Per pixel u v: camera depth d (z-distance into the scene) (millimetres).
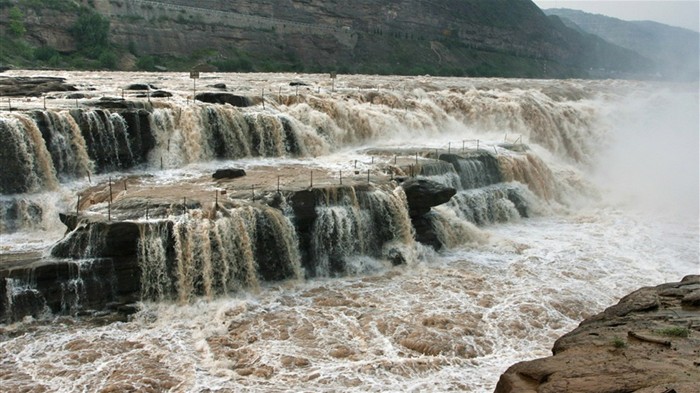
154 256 21375
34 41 89062
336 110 39062
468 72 142125
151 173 30141
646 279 25734
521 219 34750
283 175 29109
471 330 20250
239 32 118312
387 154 35156
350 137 39250
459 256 27641
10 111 28078
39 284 20000
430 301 22531
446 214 29422
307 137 35562
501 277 25234
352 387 16797
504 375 12875
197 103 33875
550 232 32438
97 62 91000
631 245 30422
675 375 11445
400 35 150125
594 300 23266
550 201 37812
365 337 19594
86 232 21078
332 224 25156
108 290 20859
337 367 17781
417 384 17031
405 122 42594
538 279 25172
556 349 14484
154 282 21391
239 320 20547
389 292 23328
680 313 15508
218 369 17516
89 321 20062
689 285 17484
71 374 17000
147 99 35312
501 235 31109
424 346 19047
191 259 21766
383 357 18422
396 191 26969
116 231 20922
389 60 138125
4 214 25359
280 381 17016
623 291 24344
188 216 22516
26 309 19781
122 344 18750
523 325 20844
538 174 37406
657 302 16328
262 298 22344
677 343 13219
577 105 55500
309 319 20781
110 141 29984
